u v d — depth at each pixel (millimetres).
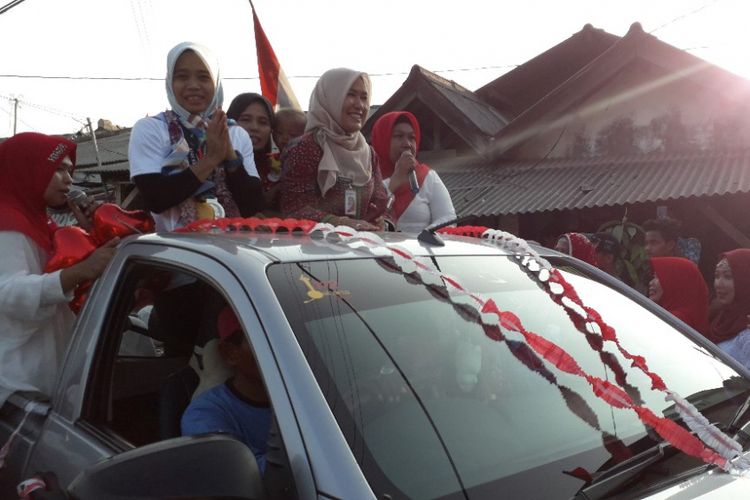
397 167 4363
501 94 18922
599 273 2648
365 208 3727
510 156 13070
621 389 1944
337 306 1822
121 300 2266
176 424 2234
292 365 1600
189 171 2938
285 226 2340
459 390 1821
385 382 1701
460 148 13898
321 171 3498
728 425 1976
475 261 2354
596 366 2098
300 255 1985
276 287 1789
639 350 2242
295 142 3623
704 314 4312
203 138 3164
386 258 2129
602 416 1893
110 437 2080
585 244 4926
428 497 1482
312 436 1482
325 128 3543
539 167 12375
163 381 2514
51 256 2852
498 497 1537
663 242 5277
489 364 1938
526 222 11633
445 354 1880
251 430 1979
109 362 2234
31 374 2684
